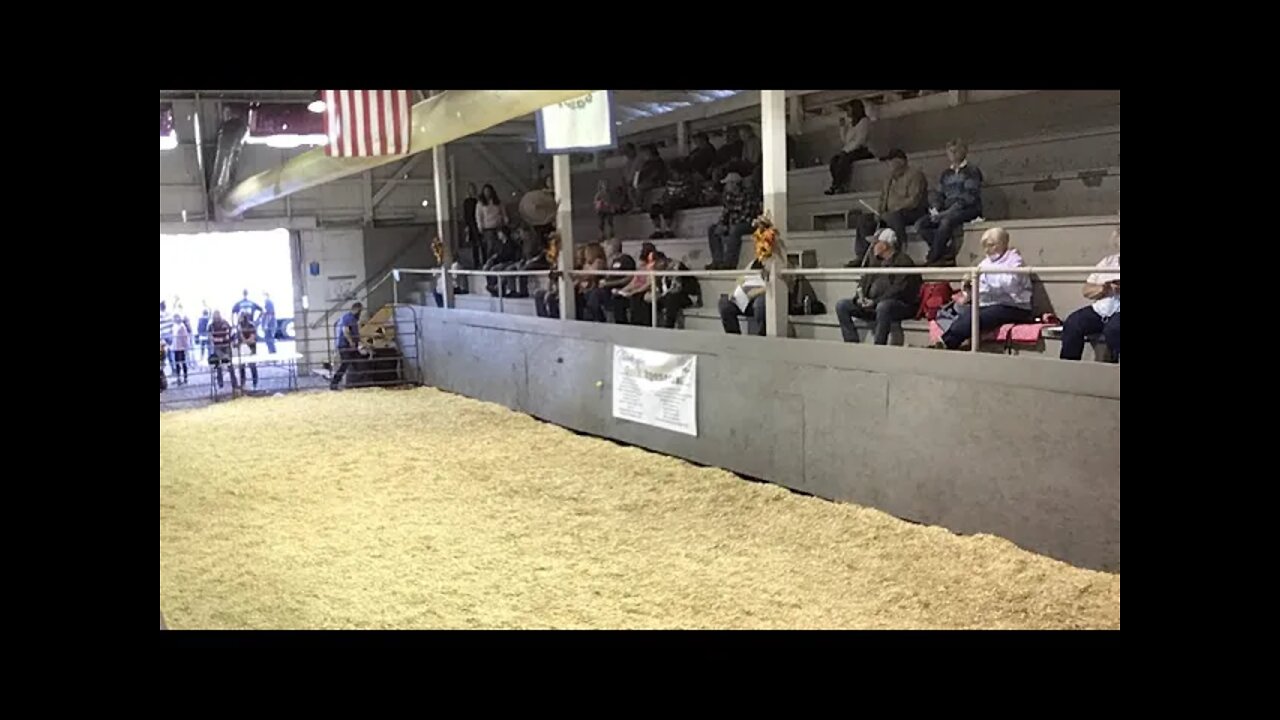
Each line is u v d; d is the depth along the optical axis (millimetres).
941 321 8570
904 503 8086
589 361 12438
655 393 11055
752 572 7109
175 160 19406
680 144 16922
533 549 7863
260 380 19250
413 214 21422
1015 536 7176
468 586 7035
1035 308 8648
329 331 20844
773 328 9469
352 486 10281
